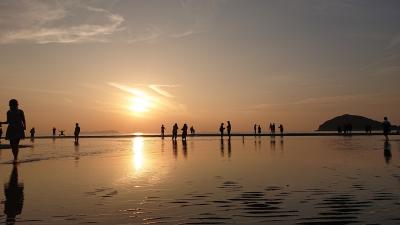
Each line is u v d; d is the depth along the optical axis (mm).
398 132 70938
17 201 7227
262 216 6148
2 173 11445
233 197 7691
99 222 5750
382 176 10641
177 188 8766
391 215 6133
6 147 27562
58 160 16172
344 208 6652
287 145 29906
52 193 8086
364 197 7602
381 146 26766
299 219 5945
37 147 28703
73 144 35625
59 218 5957
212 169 12641
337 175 10914
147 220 5883
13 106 15359
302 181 9766
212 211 6484
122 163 14844
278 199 7477
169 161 15805
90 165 14008
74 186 9047
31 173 11438
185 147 28453
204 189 8609
